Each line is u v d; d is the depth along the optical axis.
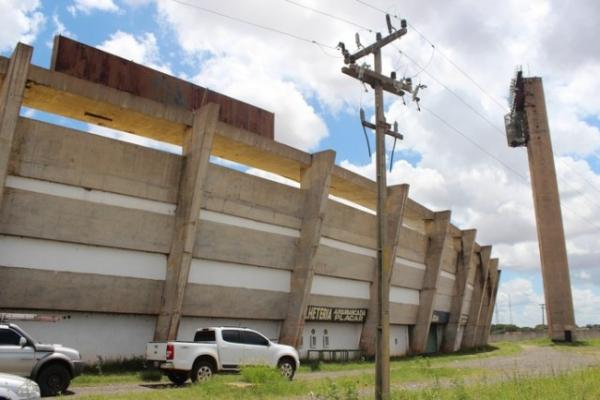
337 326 36.78
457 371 25.61
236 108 31.88
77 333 23.77
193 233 25.91
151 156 25.94
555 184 69.06
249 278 30.02
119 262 24.89
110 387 18.42
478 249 61.94
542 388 14.76
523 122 73.62
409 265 44.53
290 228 32.16
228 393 15.05
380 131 14.45
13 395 9.41
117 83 26.94
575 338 64.62
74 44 25.77
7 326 15.02
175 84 29.30
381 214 13.75
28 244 22.34
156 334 25.59
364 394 15.40
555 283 66.12
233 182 28.91
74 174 23.47
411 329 46.44
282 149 31.47
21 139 22.11
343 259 36.00
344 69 14.63
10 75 21.20
